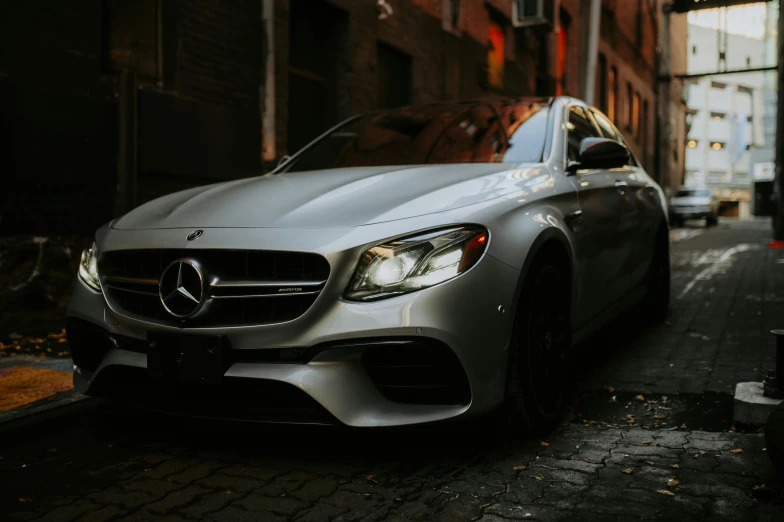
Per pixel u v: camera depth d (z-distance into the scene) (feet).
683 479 8.55
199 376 8.70
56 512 7.89
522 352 9.40
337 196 9.80
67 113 18.40
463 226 8.83
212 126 23.59
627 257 14.46
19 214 17.51
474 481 8.52
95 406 11.43
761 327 17.26
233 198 10.30
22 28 17.87
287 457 9.34
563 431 10.32
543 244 10.00
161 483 8.63
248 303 8.70
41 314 17.26
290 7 28.68
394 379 8.63
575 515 7.64
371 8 32.37
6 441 10.00
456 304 8.41
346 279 8.44
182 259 8.91
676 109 130.82
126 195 19.77
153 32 21.65
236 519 7.64
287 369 8.43
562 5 60.90
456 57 41.29
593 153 12.45
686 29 142.31
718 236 59.36
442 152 12.67
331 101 31.07
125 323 9.37
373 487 8.39
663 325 17.84
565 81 64.28
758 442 9.75
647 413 11.17
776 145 48.44
